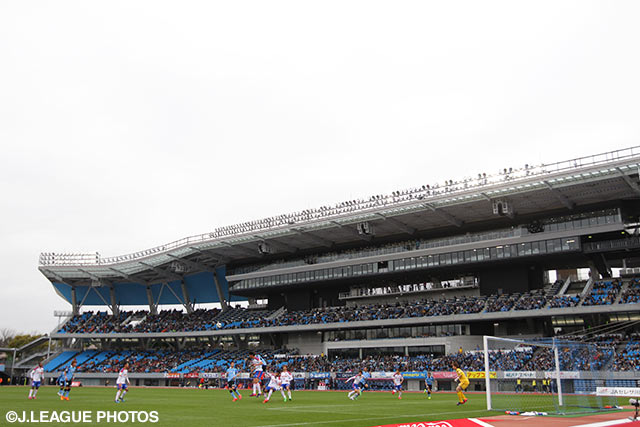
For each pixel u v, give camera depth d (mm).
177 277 99500
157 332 93750
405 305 76500
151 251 91188
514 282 69562
